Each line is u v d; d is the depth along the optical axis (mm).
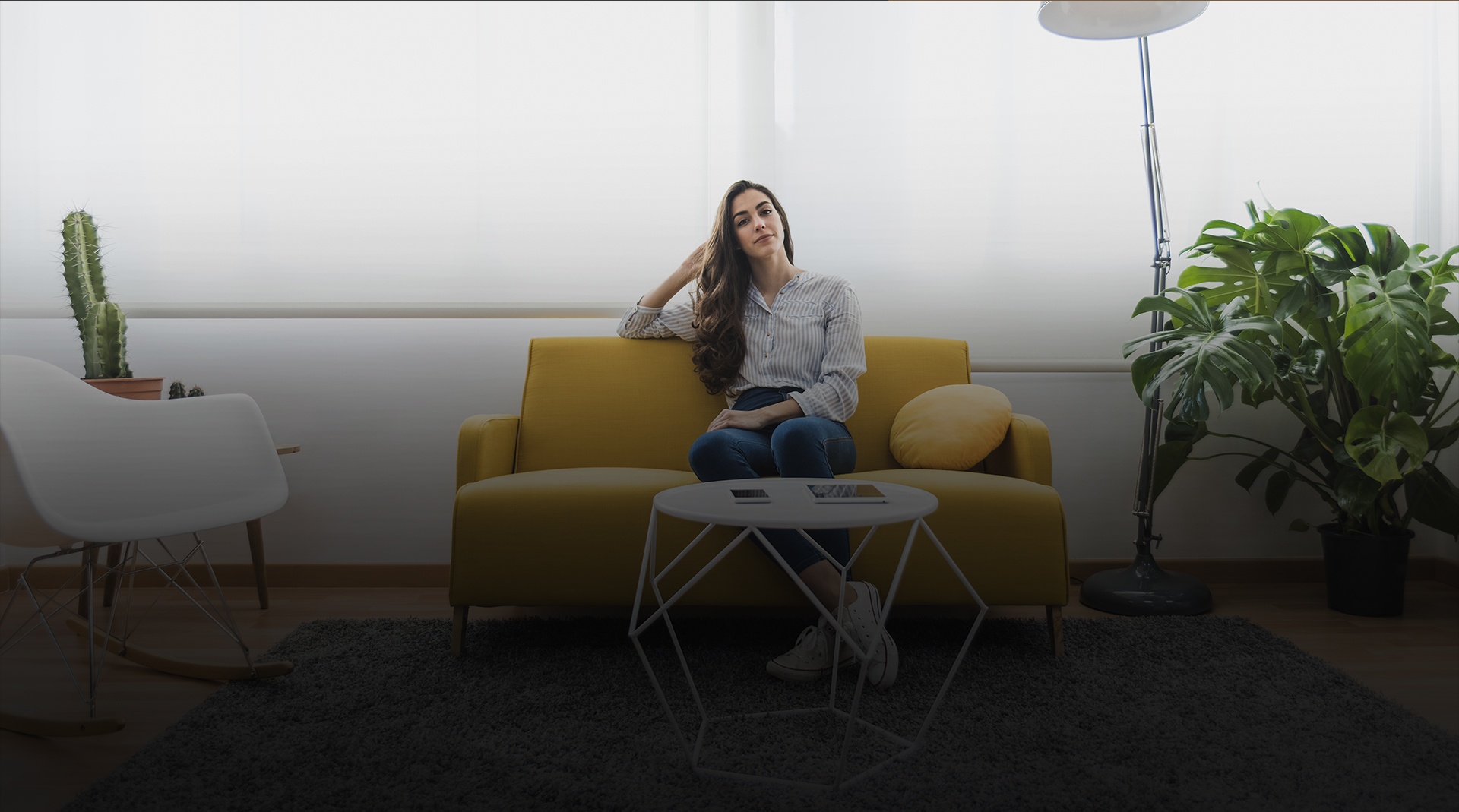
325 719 1389
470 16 2432
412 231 2439
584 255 2461
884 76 2461
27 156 2393
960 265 2479
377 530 2459
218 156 2412
